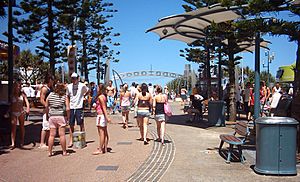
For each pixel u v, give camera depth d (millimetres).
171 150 10422
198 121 18625
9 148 10672
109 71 33406
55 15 23891
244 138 9297
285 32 9188
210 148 10758
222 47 19328
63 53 26062
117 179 7254
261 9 9234
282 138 7359
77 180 7172
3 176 7469
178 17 13766
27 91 28172
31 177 7395
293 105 9531
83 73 39938
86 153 9969
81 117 11086
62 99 9656
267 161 7438
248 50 20172
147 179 7242
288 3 9227
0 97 21797
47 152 10109
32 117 19719
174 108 31062
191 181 7062
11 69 12258
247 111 18359
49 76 10945
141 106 11812
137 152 10117
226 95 20172
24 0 22969
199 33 16469
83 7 25812
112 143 11734
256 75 11453
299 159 8664
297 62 9242
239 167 8219
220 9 12422
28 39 24250
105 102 9930
